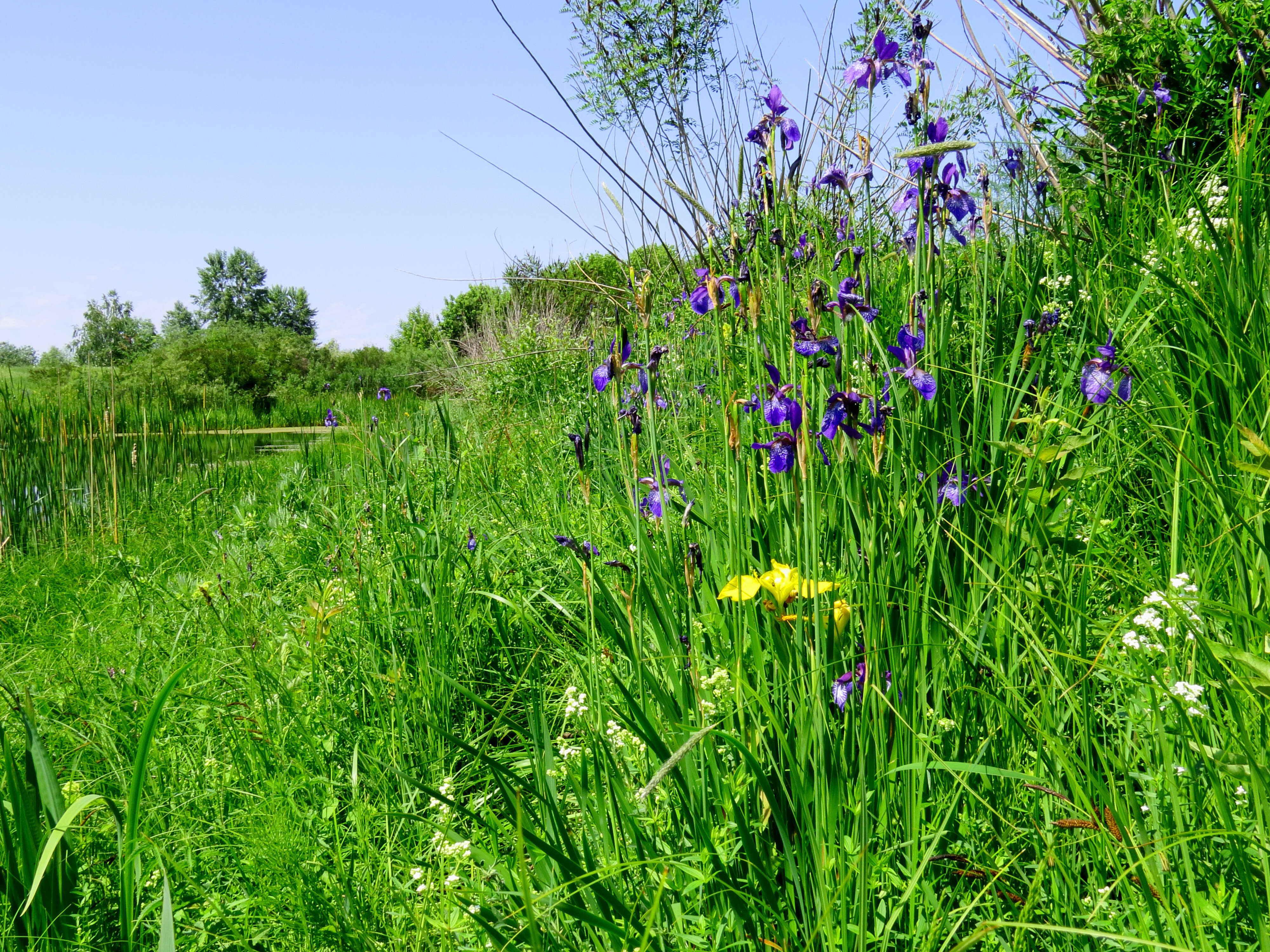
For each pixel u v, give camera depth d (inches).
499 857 72.9
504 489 203.8
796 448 69.7
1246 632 62.5
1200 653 60.3
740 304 95.2
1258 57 148.9
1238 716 54.6
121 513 315.9
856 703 69.6
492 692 117.2
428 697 109.0
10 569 243.8
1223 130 149.3
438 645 118.6
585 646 113.4
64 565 248.4
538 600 132.1
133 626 159.0
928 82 97.7
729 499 86.4
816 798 61.1
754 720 68.3
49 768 78.9
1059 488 79.7
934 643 73.1
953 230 108.5
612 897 57.9
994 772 57.8
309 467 330.6
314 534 208.1
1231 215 98.3
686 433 135.1
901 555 80.5
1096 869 56.0
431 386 479.2
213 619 147.9
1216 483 75.4
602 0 187.9
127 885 70.6
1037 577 75.4
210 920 76.0
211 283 3890.3
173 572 224.7
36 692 133.3
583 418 215.0
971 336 108.9
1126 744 65.0
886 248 131.6
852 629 72.2
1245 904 50.3
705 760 68.4
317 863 80.8
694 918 61.2
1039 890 54.7
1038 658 70.4
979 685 73.0
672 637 80.8
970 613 77.7
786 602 74.7
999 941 54.7
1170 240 111.7
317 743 102.7
